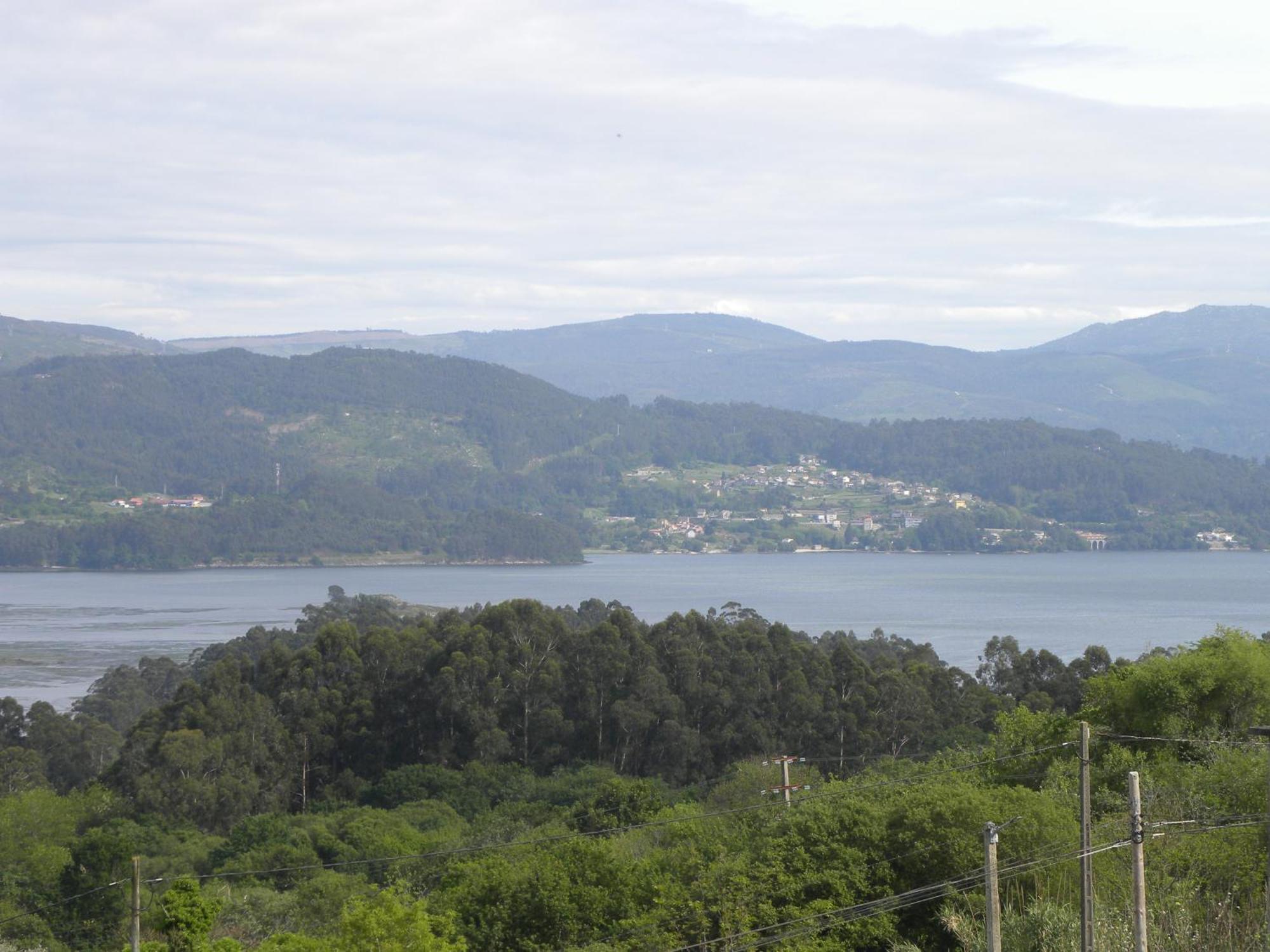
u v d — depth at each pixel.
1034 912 29.14
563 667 85.75
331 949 30.53
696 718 83.19
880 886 35.81
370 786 79.12
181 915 33.66
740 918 34.34
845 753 81.06
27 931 51.59
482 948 37.88
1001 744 49.03
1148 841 31.62
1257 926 27.73
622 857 41.94
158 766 72.81
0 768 79.44
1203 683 43.47
